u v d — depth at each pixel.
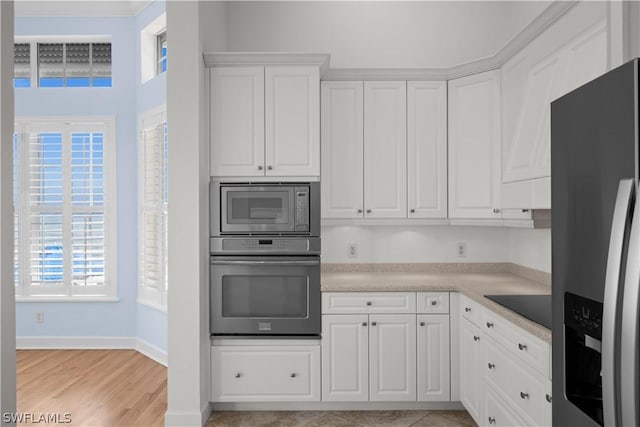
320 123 3.35
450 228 3.71
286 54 3.07
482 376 2.62
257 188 3.05
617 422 1.06
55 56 4.71
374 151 3.39
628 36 1.72
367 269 3.71
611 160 1.14
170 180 2.88
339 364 3.06
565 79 2.21
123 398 3.36
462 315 2.99
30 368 4.00
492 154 3.16
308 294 3.05
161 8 4.12
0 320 1.03
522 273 3.44
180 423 2.86
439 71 3.35
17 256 4.60
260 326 3.04
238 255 3.06
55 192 4.56
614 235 1.07
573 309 1.35
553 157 1.46
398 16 3.76
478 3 3.75
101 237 4.53
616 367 1.06
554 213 1.46
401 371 3.05
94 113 4.53
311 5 3.77
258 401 3.08
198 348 2.89
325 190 3.39
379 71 3.34
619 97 1.11
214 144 3.11
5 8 1.05
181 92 2.88
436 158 3.39
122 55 4.52
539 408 1.89
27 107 4.56
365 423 2.93
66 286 4.58
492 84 3.16
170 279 2.89
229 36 3.75
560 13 2.25
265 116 3.11
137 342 4.50
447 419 2.98
